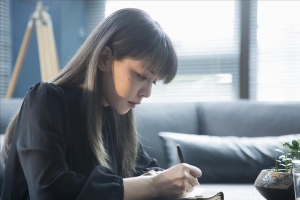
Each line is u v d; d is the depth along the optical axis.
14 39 3.44
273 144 2.31
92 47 1.20
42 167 1.01
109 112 1.37
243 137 2.47
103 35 1.18
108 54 1.17
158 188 1.07
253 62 3.15
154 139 2.47
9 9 3.42
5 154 1.28
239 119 2.52
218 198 1.09
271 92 3.12
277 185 1.08
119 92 1.17
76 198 0.97
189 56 3.29
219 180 2.26
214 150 2.30
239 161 2.27
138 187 1.05
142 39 1.13
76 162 1.18
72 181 1.00
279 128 2.45
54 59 3.00
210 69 3.25
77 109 1.20
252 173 2.25
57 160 1.03
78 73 1.22
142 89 1.17
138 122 2.49
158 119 2.53
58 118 1.12
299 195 0.95
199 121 2.59
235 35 3.21
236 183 2.25
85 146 1.20
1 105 2.35
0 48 3.34
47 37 3.01
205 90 3.25
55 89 1.16
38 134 1.06
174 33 3.31
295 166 0.96
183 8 3.30
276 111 2.50
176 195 1.07
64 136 1.13
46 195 0.98
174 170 1.10
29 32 3.01
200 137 2.39
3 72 3.37
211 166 2.27
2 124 2.29
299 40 3.07
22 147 1.09
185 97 3.27
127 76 1.15
